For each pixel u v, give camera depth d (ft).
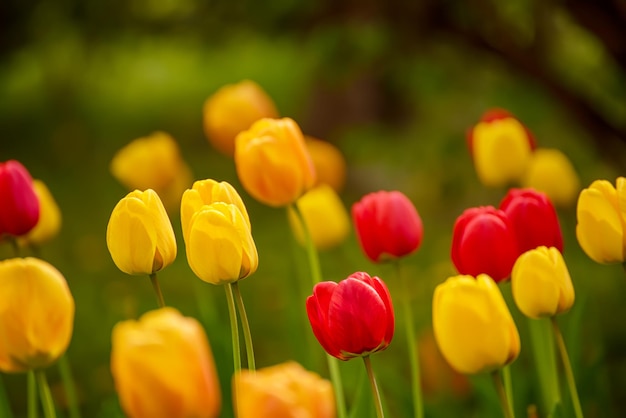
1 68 39.40
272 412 5.58
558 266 9.12
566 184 16.14
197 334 5.78
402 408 13.47
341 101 46.39
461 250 9.82
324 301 8.36
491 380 14.03
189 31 25.79
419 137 25.70
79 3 26.99
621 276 20.72
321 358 16.85
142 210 8.71
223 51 27.30
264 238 37.24
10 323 7.25
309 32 23.32
